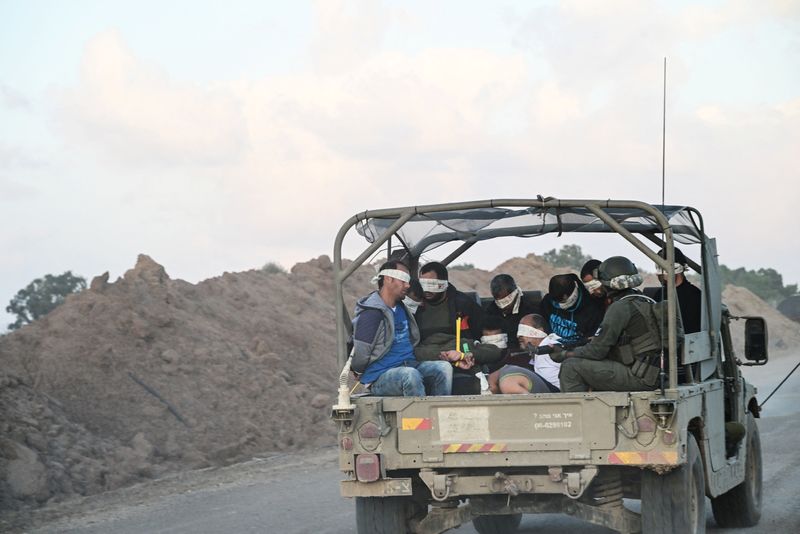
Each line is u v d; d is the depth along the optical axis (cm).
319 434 2216
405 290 998
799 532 1155
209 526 1268
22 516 1380
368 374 994
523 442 898
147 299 2472
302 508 1382
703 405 995
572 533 1193
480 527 1191
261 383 2348
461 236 1184
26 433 1692
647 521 905
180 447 1923
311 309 3155
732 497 1172
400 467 922
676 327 920
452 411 915
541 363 1010
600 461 881
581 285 1086
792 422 2411
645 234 1115
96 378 2050
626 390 912
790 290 10462
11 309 4878
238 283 3078
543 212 1028
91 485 1630
